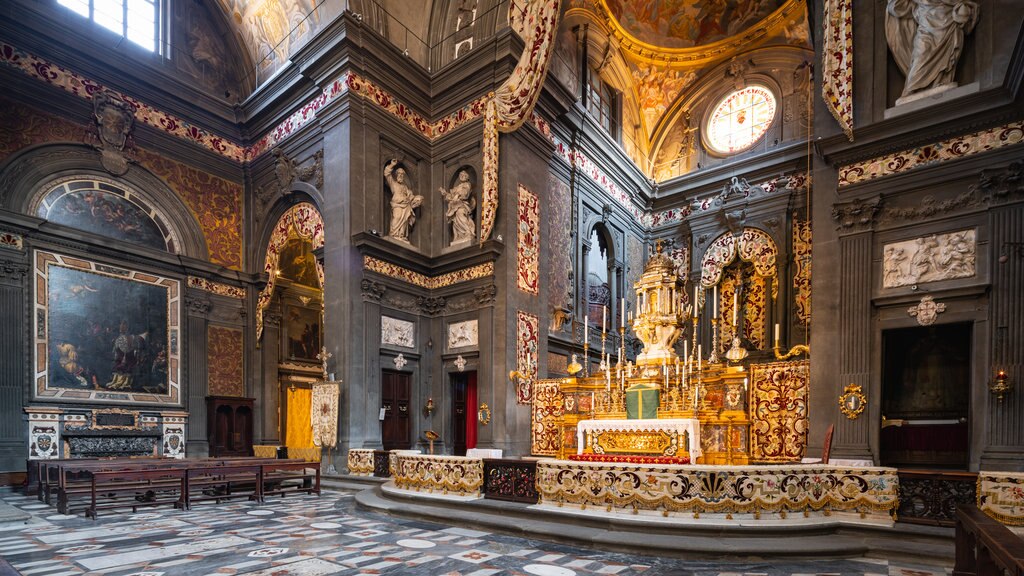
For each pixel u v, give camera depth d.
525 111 12.92
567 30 16.55
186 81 15.30
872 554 5.50
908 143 8.80
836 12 9.50
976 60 8.50
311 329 18.91
